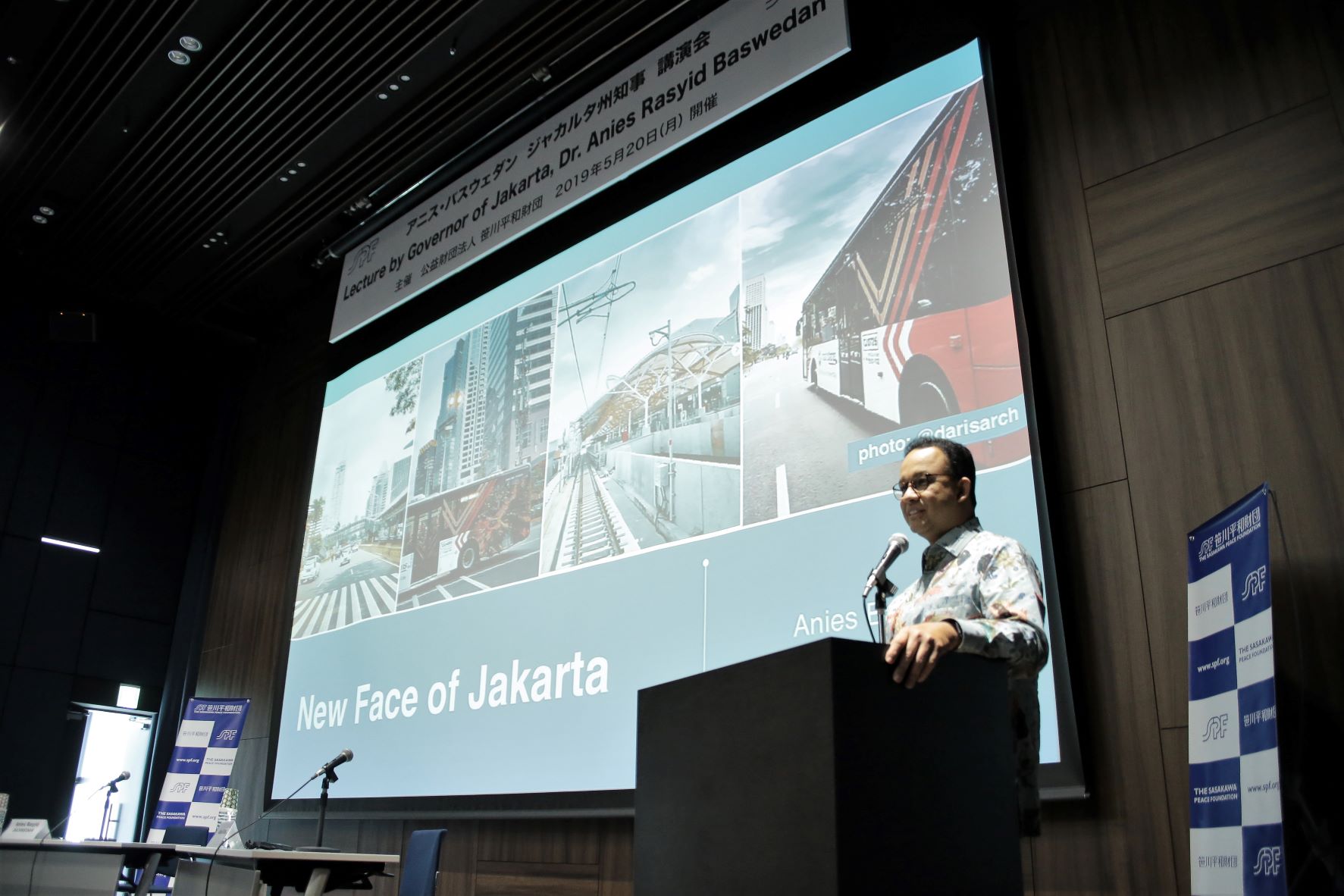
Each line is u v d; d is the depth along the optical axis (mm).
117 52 5156
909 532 3094
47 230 6566
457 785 4230
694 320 4070
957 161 3410
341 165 5777
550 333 4766
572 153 4812
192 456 7754
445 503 4992
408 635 4855
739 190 4113
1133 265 3027
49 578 6832
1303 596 2430
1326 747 2289
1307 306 2643
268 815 5223
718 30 4297
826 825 1020
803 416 3525
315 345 6832
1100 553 2836
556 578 4199
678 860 1229
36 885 3383
